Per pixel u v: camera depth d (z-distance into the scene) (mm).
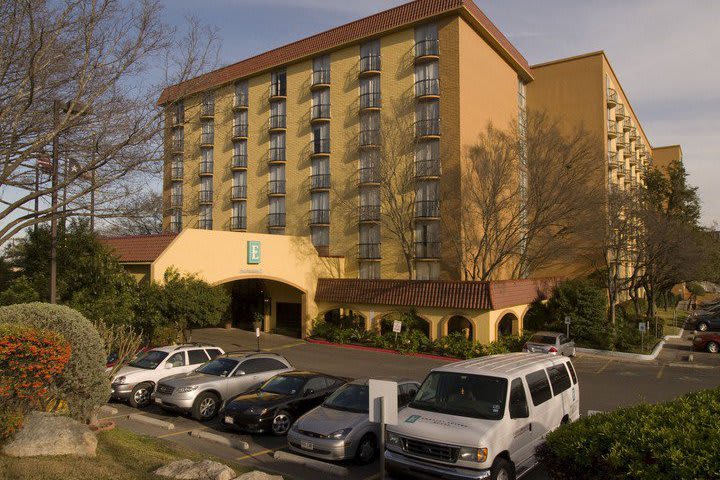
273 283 35094
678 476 4738
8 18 12359
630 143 49250
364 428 10664
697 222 40750
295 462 10555
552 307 31234
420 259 31375
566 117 39156
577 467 5652
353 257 34156
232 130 40594
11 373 8383
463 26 31688
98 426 10523
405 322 27625
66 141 14641
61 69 13570
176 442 11789
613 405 16375
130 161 14719
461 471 7992
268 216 38406
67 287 19562
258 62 39719
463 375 9375
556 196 29297
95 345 9773
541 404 9602
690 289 65312
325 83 36062
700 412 5711
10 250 21234
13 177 14289
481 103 33312
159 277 22688
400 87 32969
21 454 8305
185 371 16578
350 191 34531
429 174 30906
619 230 32156
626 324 32875
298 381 13523
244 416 12312
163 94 16031
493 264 28828
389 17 33625
